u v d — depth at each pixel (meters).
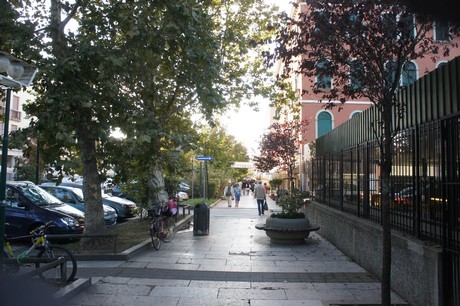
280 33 5.69
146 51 9.92
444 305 5.10
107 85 9.12
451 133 5.25
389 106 5.36
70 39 9.28
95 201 9.97
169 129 12.10
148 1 9.27
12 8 9.19
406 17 4.91
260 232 13.73
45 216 10.80
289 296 6.30
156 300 6.05
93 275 7.48
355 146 9.72
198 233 12.81
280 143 21.84
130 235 12.00
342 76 5.51
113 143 9.34
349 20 5.16
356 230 8.80
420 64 17.45
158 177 14.80
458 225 4.95
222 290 6.60
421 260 5.59
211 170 36.47
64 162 9.02
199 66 10.09
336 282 7.17
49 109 8.34
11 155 35.94
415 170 6.31
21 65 5.93
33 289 5.67
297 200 11.83
